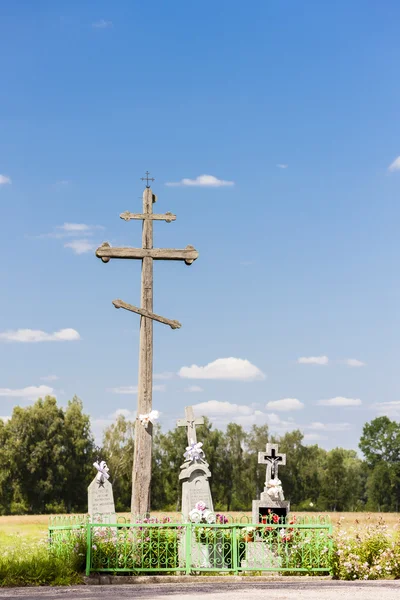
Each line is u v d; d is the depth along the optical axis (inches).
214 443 3708.2
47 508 3656.5
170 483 3484.3
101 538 657.6
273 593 553.6
